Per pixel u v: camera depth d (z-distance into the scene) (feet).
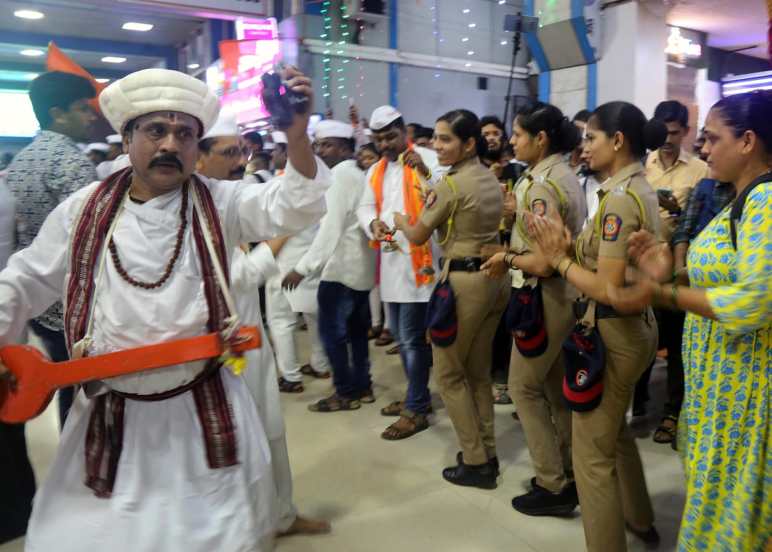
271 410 6.94
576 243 6.47
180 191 4.49
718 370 5.19
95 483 4.27
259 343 4.48
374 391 12.74
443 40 29.55
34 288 4.54
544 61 26.05
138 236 4.24
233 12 23.16
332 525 7.86
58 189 7.77
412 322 10.36
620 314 5.91
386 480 9.00
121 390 4.33
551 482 7.90
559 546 7.34
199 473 4.36
